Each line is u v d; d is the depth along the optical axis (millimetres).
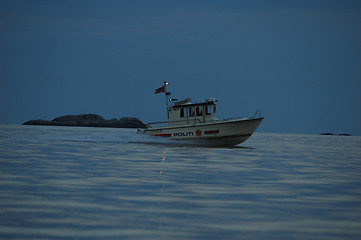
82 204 37969
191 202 39938
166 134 133250
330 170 72938
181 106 131625
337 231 31047
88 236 28516
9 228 29922
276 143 194750
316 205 39875
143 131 139375
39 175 56125
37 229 29844
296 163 85375
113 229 30219
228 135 124938
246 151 118125
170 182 52406
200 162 80562
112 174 59094
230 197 42906
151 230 30203
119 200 40094
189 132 128875
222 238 28766
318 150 141750
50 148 111500
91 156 89125
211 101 128000
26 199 39625
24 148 109062
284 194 45438
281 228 31500
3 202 38094
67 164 71312
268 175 62469
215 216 34625
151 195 43000
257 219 33969
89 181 51594
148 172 62625
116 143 140750
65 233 29062
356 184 54812
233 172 65000
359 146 187625
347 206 39688
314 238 29266
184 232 29922
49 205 37281
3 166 66250
